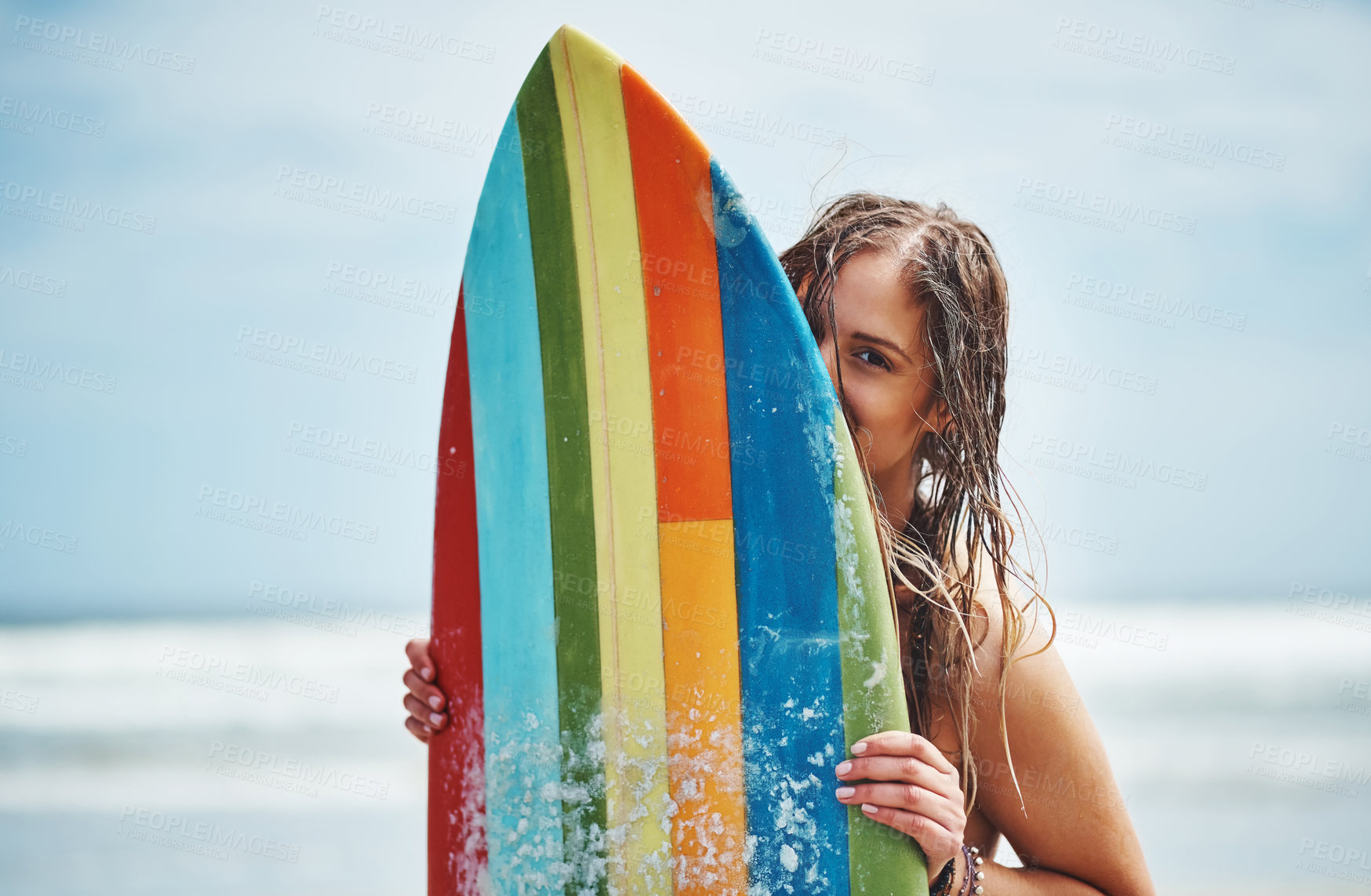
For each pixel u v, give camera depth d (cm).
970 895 159
